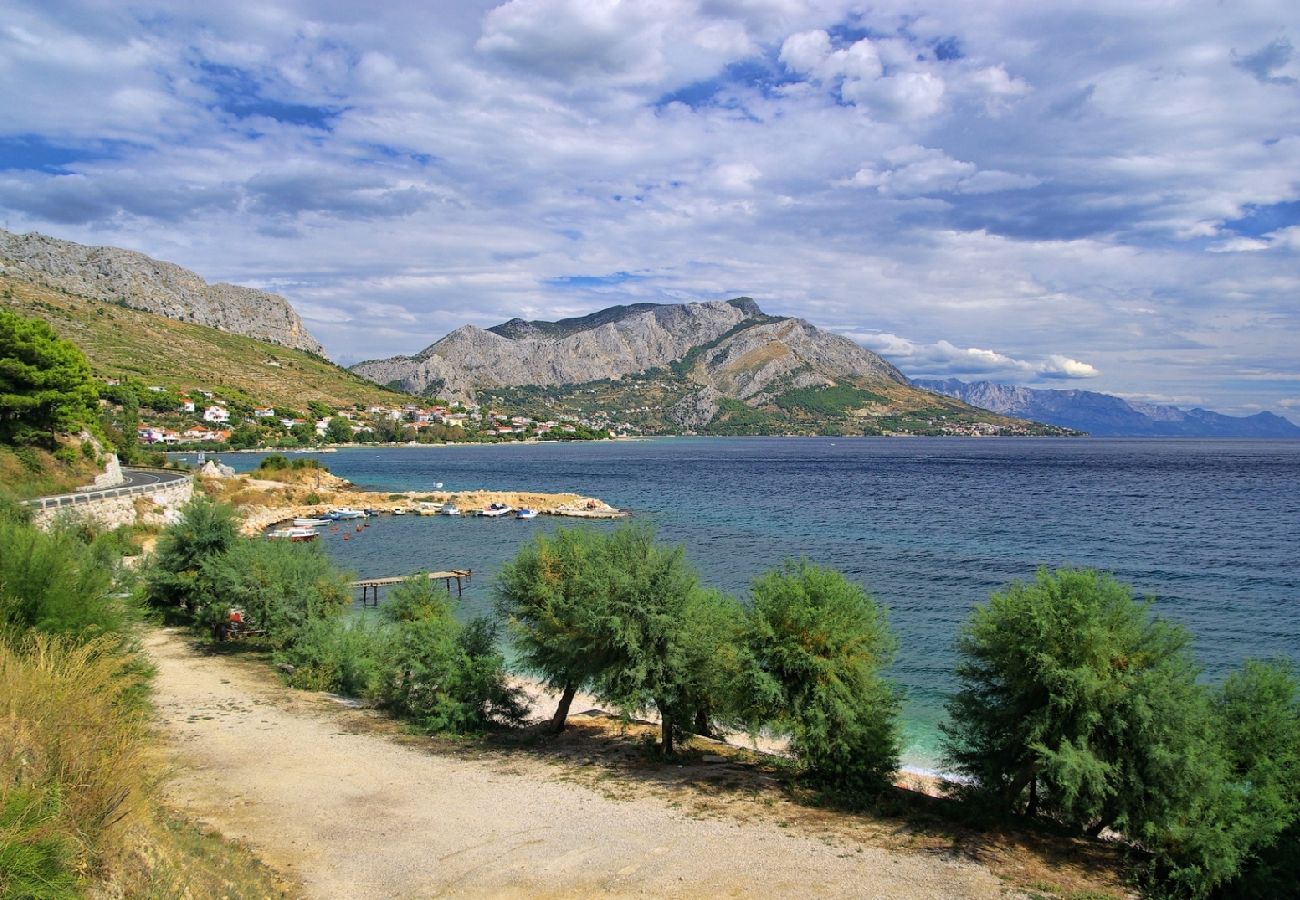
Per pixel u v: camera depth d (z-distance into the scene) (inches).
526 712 920.9
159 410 7628.0
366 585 1827.0
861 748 655.8
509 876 466.6
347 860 486.3
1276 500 3614.7
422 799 612.7
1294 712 561.9
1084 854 530.9
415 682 898.7
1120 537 2479.1
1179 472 5777.6
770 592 708.0
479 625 942.4
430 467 6535.4
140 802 364.2
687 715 783.7
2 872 261.7
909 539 2498.8
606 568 799.7
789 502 3747.5
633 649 749.9
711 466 6865.2
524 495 3754.9
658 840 528.7
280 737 774.5
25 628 566.9
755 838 534.3
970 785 634.8
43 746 322.0
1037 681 555.2
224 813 556.7
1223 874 466.0
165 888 327.9
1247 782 528.4
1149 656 557.0
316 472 4296.3
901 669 1173.7
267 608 1163.3
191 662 1118.4
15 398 1962.4
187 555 1352.1
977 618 623.2
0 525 661.3
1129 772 516.7
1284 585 1728.6
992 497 3907.5
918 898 441.7
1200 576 1836.9
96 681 380.8
